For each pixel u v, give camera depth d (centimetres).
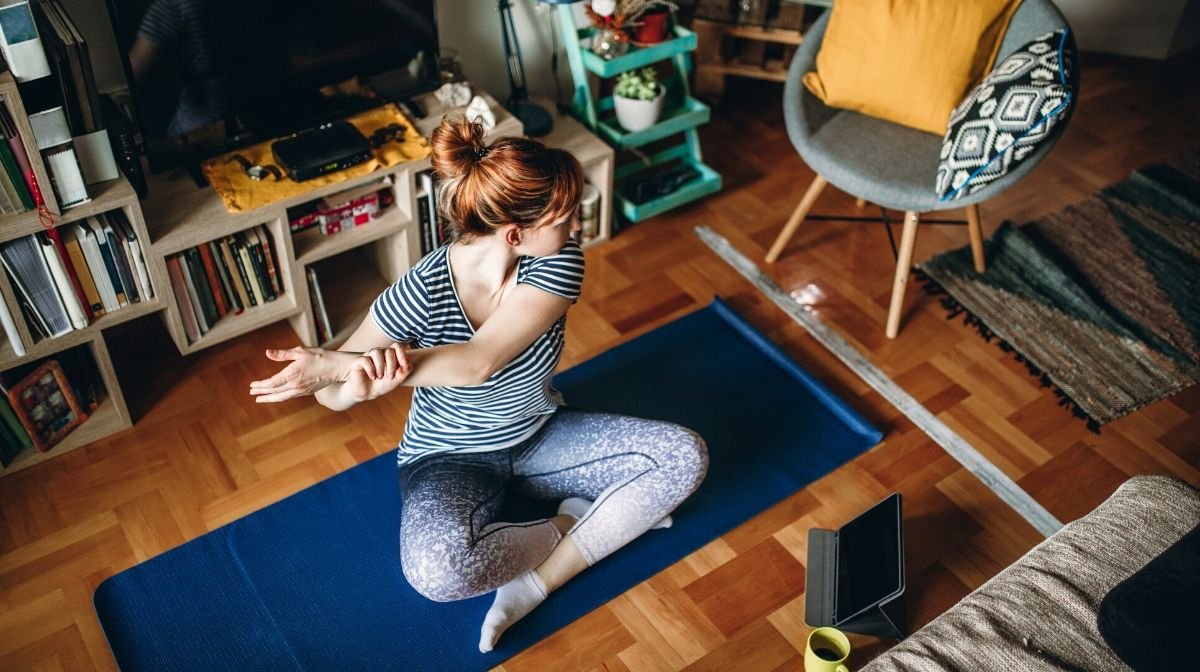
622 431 201
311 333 253
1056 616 159
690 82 352
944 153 243
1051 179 319
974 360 260
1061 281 280
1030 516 222
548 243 165
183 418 238
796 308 274
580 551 199
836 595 199
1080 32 380
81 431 232
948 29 254
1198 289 281
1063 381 254
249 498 221
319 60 238
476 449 197
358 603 202
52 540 212
